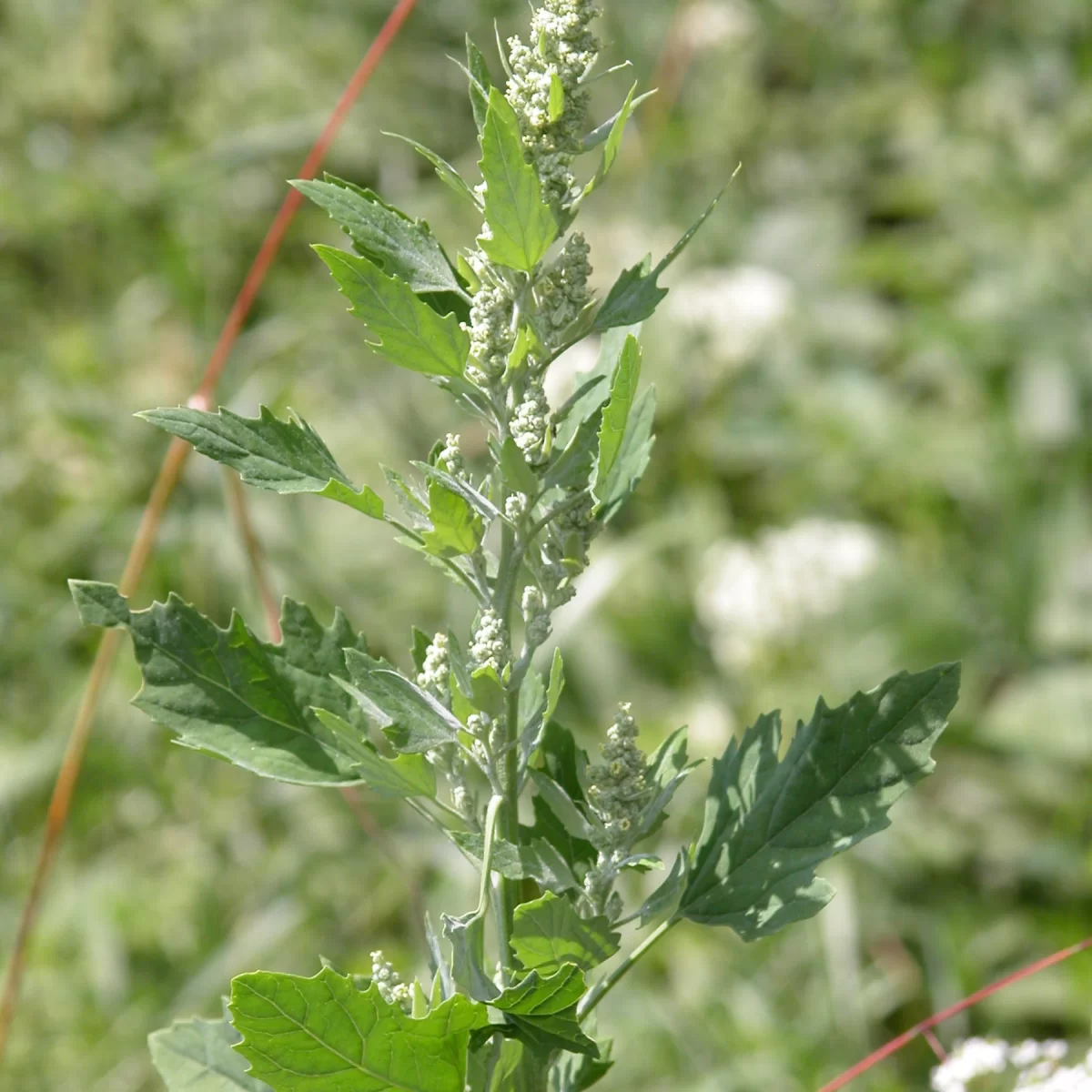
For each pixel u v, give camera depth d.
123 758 4.60
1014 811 4.71
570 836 1.74
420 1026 1.37
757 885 1.64
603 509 1.66
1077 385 5.78
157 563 4.79
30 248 5.71
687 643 4.80
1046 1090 2.24
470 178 5.77
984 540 5.51
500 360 1.50
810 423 5.62
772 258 6.26
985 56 6.97
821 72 6.96
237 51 6.37
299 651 1.75
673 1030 3.87
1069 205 6.34
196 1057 1.87
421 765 1.57
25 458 5.02
